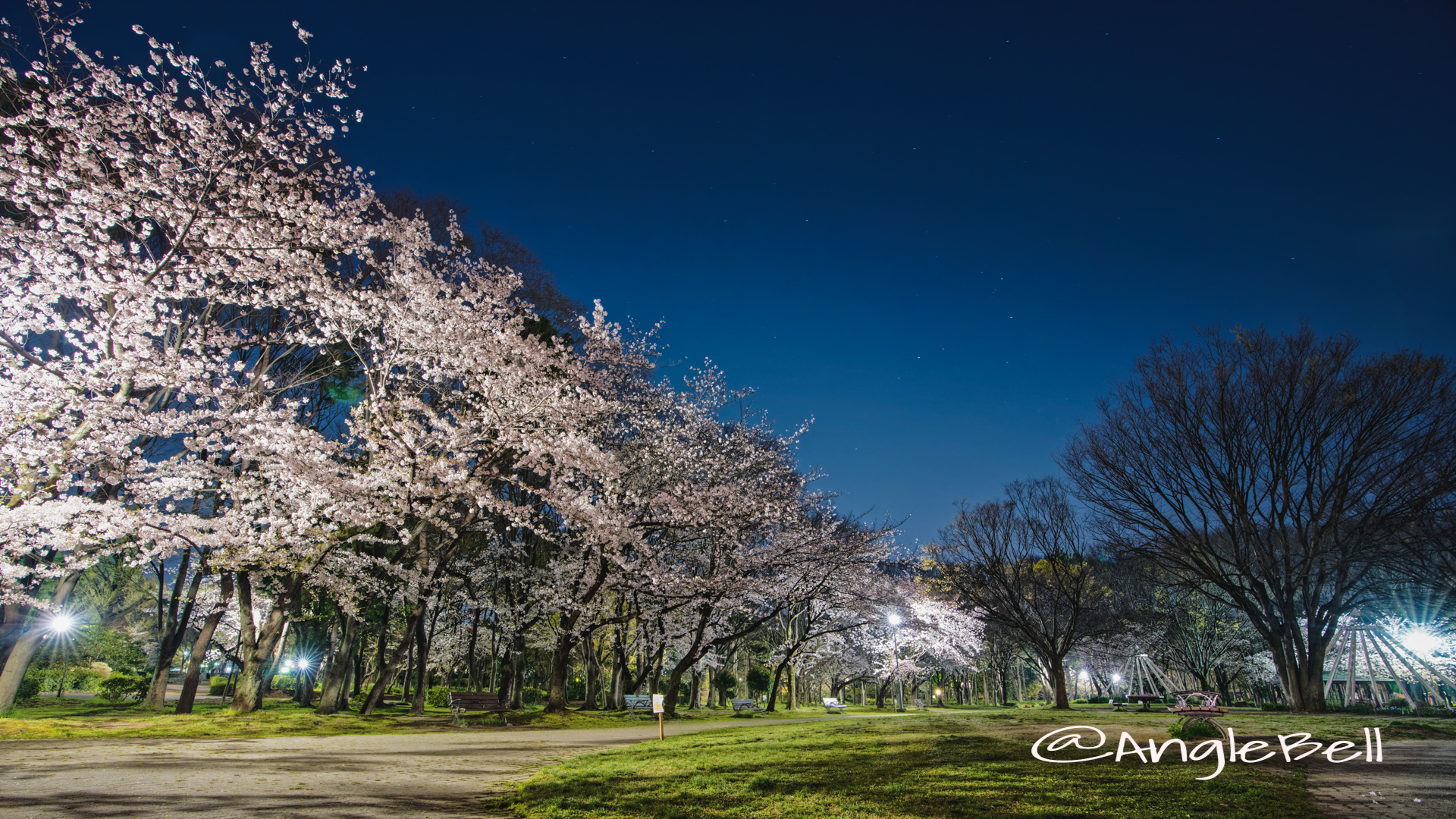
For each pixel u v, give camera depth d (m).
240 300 18.00
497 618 30.67
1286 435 25.59
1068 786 8.26
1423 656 29.80
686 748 13.74
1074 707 31.19
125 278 14.98
